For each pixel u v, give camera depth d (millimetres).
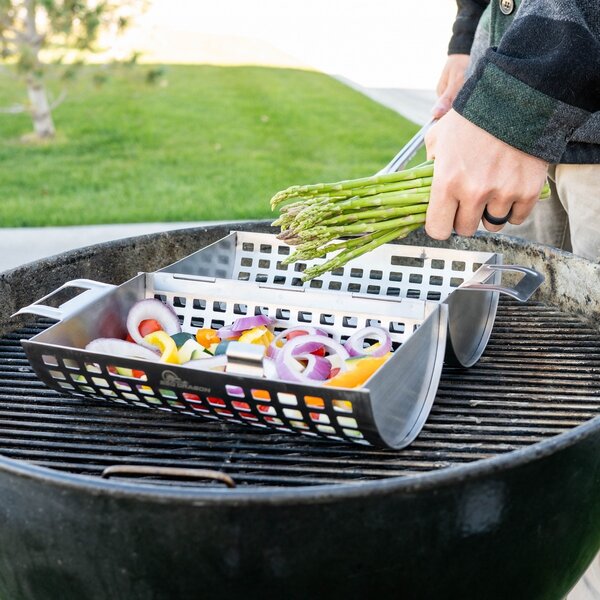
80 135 6430
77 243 3404
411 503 900
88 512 907
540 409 1287
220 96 8000
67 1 5031
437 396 1342
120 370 1163
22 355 1486
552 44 1184
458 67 2092
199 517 880
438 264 1847
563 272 1649
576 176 1653
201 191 4703
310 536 895
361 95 7801
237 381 1069
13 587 1045
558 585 1119
